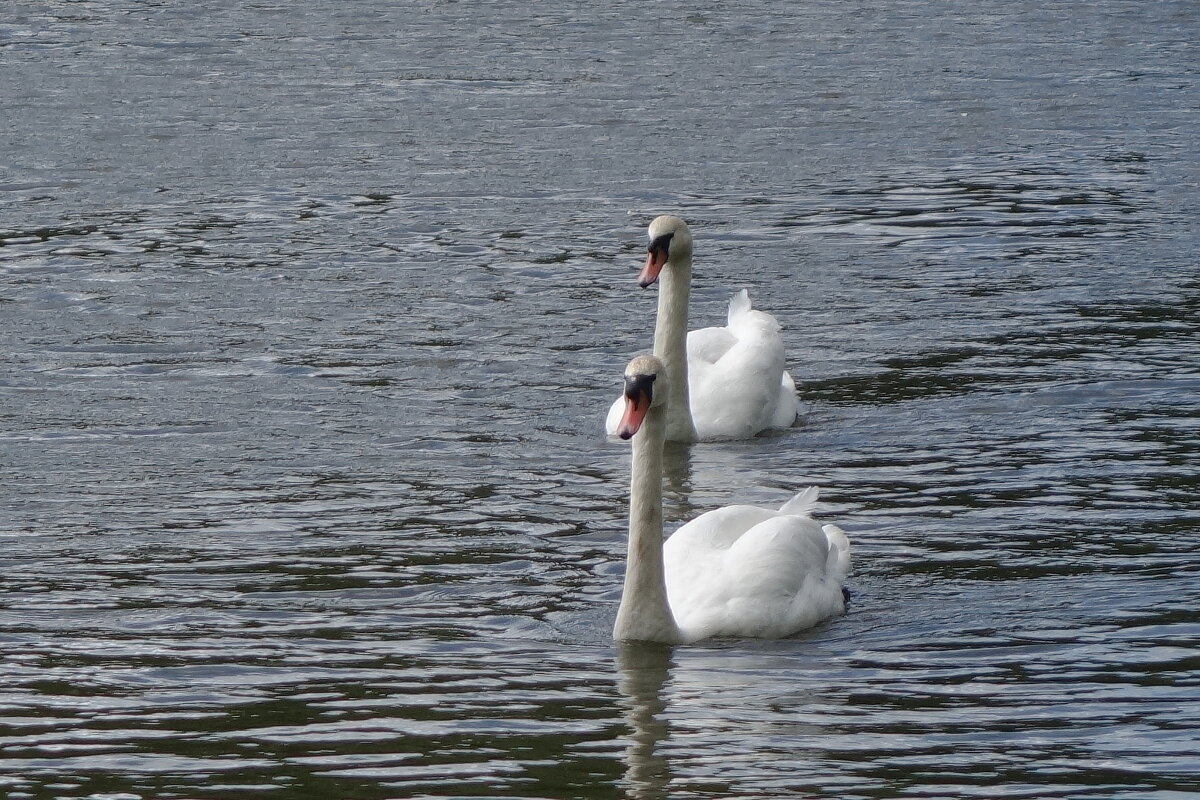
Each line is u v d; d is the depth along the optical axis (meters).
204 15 50.75
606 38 47.19
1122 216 28.34
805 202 29.59
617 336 21.72
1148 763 10.47
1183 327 21.77
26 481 16.12
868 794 10.05
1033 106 38.16
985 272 24.92
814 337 21.77
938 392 19.33
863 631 12.77
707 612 12.70
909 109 37.91
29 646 12.34
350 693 11.56
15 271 24.70
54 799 10.02
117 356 20.53
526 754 10.62
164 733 10.93
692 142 34.47
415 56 44.25
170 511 15.34
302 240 26.80
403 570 13.97
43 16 50.25
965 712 11.26
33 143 33.97
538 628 12.82
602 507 15.58
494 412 18.59
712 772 10.36
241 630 12.68
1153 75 41.69
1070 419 18.19
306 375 19.88
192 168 31.98
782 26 49.19
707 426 18.02
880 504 15.72
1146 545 14.45
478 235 27.20
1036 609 13.11
